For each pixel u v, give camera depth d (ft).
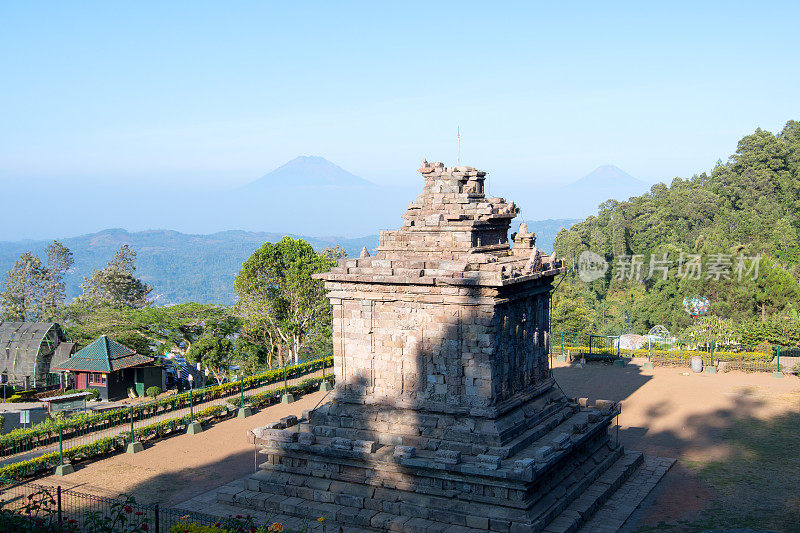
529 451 113.60
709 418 174.60
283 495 118.93
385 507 110.22
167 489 130.52
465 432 113.60
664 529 110.11
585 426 126.72
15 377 245.45
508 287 117.29
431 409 118.01
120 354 231.30
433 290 116.98
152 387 221.87
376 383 124.67
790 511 115.65
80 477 138.21
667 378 221.25
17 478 135.44
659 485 130.52
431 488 109.19
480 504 106.11
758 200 507.30
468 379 115.55
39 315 394.11
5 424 188.03
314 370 241.76
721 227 474.90
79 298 435.94
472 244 125.08
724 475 134.21
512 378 122.31
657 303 410.52
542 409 128.67
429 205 131.64
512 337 122.11
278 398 204.54
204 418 179.22
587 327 365.61
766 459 142.61
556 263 137.18
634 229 511.81
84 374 229.04
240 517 93.97
